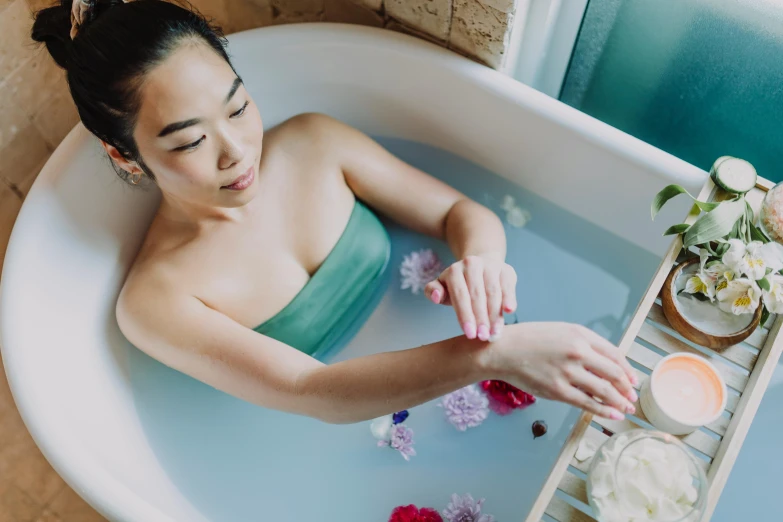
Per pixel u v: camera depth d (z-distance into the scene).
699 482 0.70
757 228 0.89
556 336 0.86
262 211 1.12
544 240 1.28
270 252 1.11
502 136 1.23
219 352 1.00
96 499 0.86
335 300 1.14
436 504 1.10
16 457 1.41
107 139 0.92
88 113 0.89
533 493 1.09
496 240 1.09
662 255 1.20
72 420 0.95
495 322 0.89
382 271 1.23
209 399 1.17
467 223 1.12
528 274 1.27
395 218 1.22
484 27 1.16
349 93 1.31
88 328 1.08
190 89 0.83
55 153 1.07
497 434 1.15
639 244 1.22
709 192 0.96
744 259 0.81
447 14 1.19
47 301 1.01
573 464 0.81
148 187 1.18
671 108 1.33
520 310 1.24
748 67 1.18
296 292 1.11
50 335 1.00
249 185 0.96
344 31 1.23
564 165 1.19
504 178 1.31
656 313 0.90
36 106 1.38
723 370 0.85
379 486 1.12
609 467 0.72
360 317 1.24
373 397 0.92
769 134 1.26
